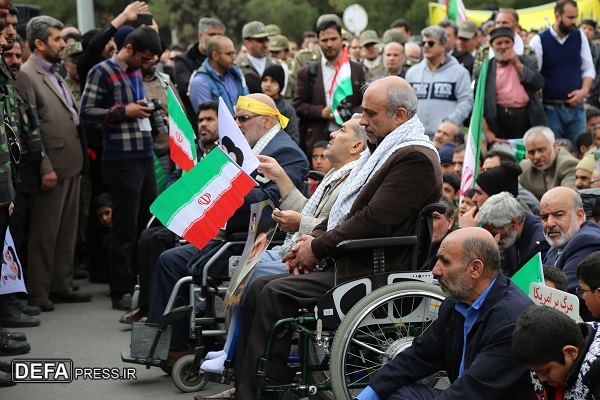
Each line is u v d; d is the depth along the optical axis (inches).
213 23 410.6
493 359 171.9
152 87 381.1
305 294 208.8
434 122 399.9
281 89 380.2
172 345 255.3
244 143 231.5
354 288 205.2
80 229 403.5
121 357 258.7
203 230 224.2
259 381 205.0
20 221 329.4
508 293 177.6
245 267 222.4
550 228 227.0
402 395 188.7
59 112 346.0
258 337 207.0
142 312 317.7
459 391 172.6
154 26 385.4
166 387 254.4
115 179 343.6
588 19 570.6
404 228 207.6
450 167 335.6
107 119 339.3
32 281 342.3
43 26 344.8
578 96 409.7
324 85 412.5
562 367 152.6
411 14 980.6
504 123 385.7
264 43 439.5
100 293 378.0
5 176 236.1
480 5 956.0
